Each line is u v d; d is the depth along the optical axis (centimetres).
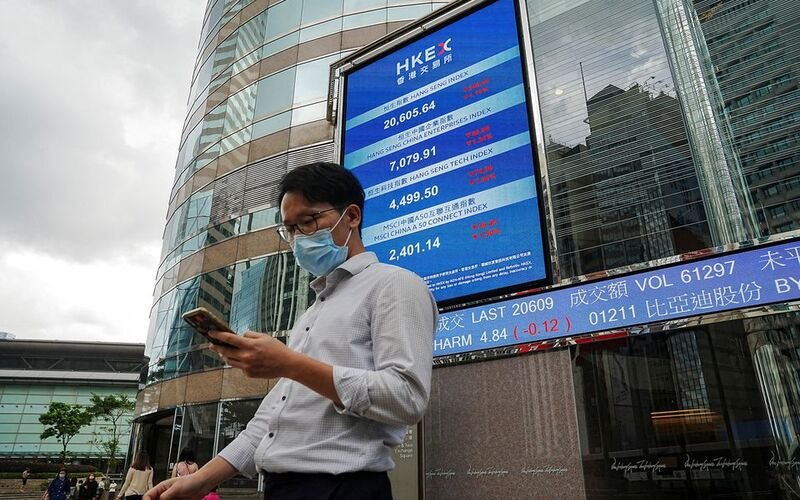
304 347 135
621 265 304
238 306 1128
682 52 328
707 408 255
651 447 261
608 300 291
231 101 1409
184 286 1282
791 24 292
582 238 321
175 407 1148
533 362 305
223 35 1562
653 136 321
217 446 1036
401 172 404
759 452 238
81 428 4219
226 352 111
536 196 337
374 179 417
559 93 368
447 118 397
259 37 1423
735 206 281
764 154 282
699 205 293
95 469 3925
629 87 341
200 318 106
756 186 279
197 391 1123
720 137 298
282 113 1261
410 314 124
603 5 370
